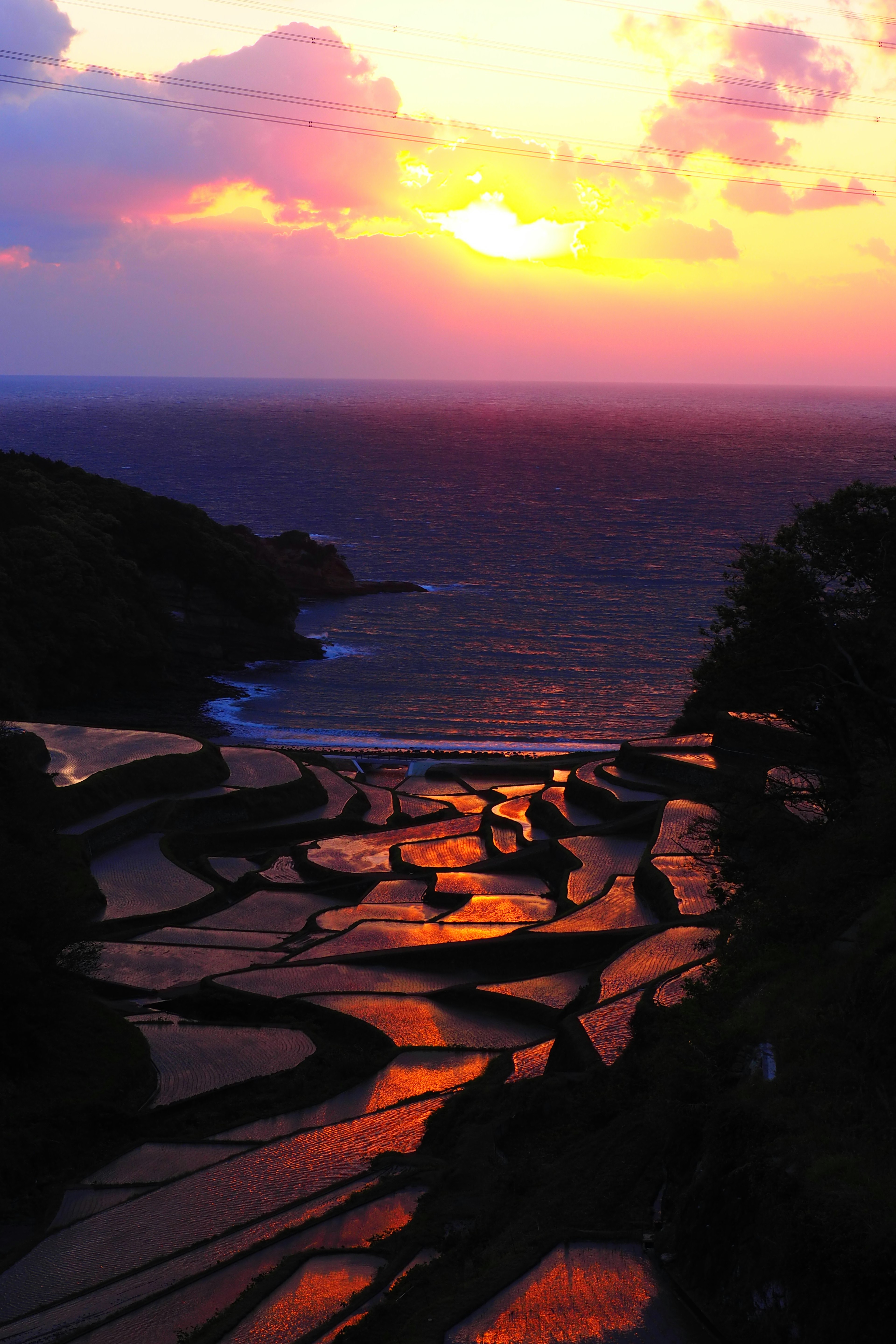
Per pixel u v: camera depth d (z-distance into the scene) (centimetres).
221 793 6222
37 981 3169
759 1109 1380
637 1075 2147
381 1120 2667
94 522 11119
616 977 3416
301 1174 2406
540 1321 1293
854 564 3409
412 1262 1691
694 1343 1223
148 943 4347
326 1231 1961
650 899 4456
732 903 3020
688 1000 2116
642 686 10156
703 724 7438
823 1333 1093
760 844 3369
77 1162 2680
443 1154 2330
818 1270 1128
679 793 6000
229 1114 2920
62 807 5434
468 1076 3053
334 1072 3123
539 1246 1441
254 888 5153
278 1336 1617
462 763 7994
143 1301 1808
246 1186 2369
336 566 14500
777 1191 1233
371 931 4425
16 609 9462
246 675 10862
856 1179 1195
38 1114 2764
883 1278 1063
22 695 8738
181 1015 3716
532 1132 2244
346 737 8844
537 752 8362
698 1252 1332
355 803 6712
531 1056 2966
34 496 11050
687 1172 1491
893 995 1487
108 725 8994
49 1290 1998
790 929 2205
